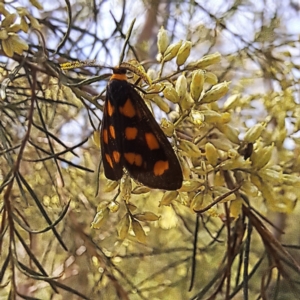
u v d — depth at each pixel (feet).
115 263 0.63
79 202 0.62
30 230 0.38
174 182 0.36
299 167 0.48
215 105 0.40
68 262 0.67
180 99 0.37
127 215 0.39
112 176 0.38
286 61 0.55
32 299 0.40
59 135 0.62
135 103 0.37
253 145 0.39
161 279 0.73
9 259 0.39
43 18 0.54
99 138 0.40
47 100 0.43
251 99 0.51
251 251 0.62
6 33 0.40
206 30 0.60
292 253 0.58
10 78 0.40
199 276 0.69
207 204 0.37
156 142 0.36
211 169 0.38
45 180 0.57
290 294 0.53
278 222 0.61
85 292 0.64
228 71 0.57
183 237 0.73
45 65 0.42
